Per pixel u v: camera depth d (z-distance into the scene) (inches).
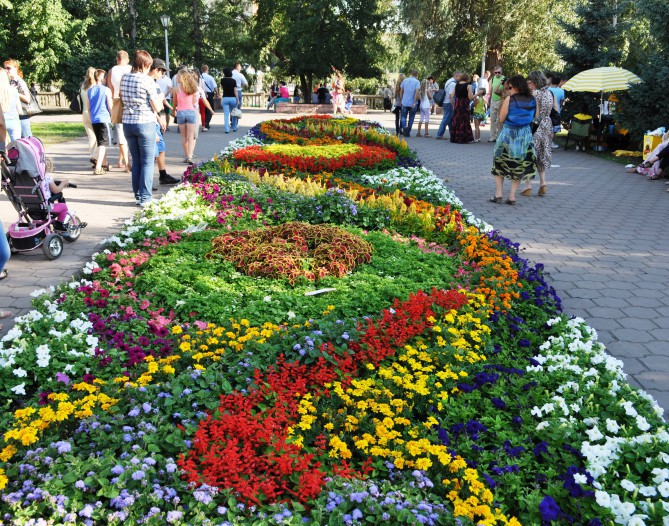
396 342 187.2
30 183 271.0
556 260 304.8
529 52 1322.6
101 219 344.5
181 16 1640.0
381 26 1551.4
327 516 115.5
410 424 152.2
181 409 146.3
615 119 681.0
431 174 467.8
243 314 208.1
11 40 1320.1
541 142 451.2
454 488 128.8
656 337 219.5
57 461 121.0
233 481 123.6
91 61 1400.1
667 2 614.9
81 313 195.3
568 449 144.9
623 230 361.4
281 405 150.5
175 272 240.7
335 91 1279.5
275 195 359.9
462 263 272.2
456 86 786.8
